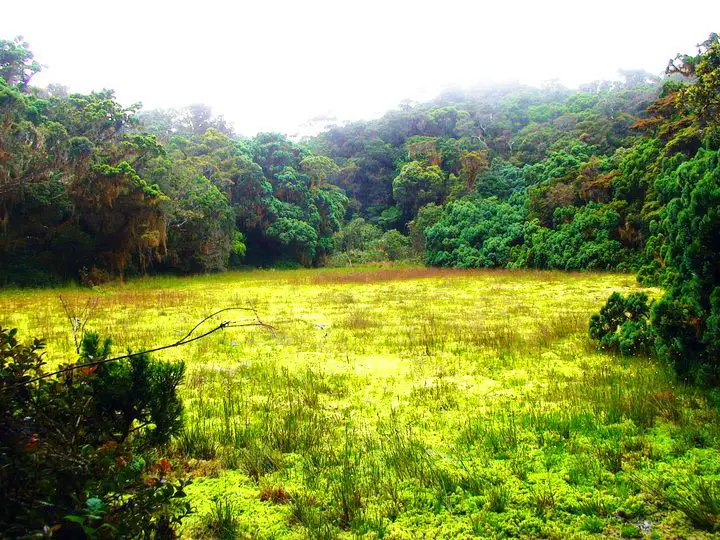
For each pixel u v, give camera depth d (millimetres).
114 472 2551
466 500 3664
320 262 48656
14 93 21125
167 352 9070
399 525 3377
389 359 8406
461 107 79625
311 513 3482
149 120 53875
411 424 5285
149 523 2564
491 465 4223
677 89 26312
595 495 3639
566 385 6504
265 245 46094
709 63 20188
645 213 25938
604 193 31641
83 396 3154
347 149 73312
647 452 4285
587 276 24859
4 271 23344
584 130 50844
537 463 4215
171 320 13125
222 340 10047
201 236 33812
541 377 6984
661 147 27016
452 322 12055
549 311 13680
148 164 28219
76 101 27359
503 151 65125
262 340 10148
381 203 66875
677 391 5793
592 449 4414
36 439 2426
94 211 25578
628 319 8641
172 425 4270
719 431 4566
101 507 2281
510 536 3223
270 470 4277
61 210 23938
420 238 47844
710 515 3260
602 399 5637
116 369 3957
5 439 2426
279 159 47969
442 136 74000
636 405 5262
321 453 4520
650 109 27625
